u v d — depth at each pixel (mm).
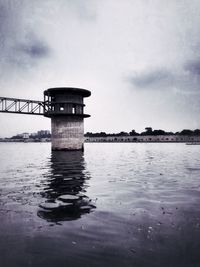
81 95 29344
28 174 12781
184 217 5617
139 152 37375
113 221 5324
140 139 129125
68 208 6312
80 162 19609
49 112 28281
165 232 4707
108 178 11438
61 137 28156
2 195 7801
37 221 5320
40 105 29016
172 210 6172
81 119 29188
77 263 3531
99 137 149375
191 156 27969
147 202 6961
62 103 27828
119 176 12109
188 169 15172
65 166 16703
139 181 10578
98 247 4047
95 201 7055
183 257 3701
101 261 3588
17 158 26203
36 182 10266
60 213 5891
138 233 4641
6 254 3818
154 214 5836
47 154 33812
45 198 7406
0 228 4910
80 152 28172
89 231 4738
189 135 114875
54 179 11094
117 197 7562
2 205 6602
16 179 11078
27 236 4508
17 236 4512
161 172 13727
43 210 6141
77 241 4277
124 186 9398
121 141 137500
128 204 6742
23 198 7395
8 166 17094
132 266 3439
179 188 9039
